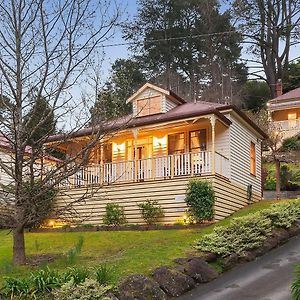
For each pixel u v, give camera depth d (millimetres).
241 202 18875
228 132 18625
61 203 17781
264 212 12414
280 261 10297
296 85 44438
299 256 10578
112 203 17828
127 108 20609
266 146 28844
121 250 11570
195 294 8453
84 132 12031
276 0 45250
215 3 46094
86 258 10711
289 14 45250
